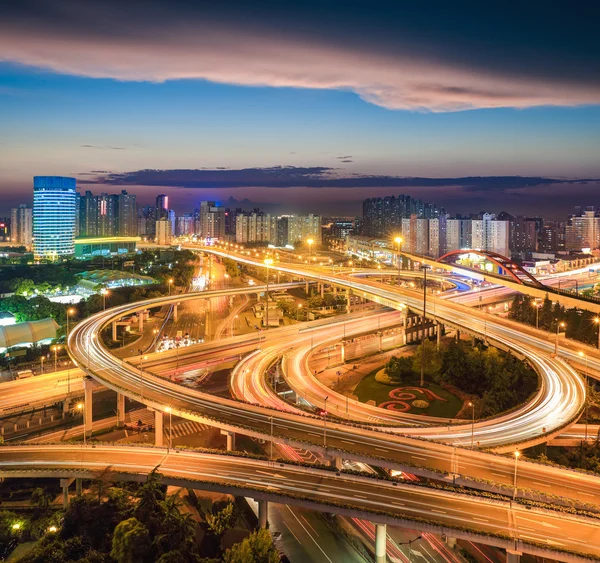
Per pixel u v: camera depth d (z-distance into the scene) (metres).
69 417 175.25
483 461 121.50
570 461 136.62
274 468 119.44
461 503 104.25
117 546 92.75
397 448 126.88
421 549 110.50
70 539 99.12
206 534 115.56
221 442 156.75
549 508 100.31
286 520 121.12
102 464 122.75
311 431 136.12
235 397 168.38
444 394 199.75
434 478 114.56
